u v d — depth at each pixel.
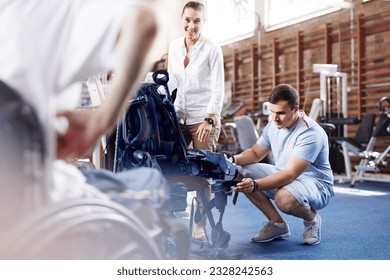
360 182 5.75
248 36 9.11
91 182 0.76
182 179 1.97
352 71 6.89
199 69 2.56
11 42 0.60
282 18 8.41
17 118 0.58
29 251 0.56
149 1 0.59
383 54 6.39
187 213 2.87
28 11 0.61
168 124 1.99
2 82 0.58
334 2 6.66
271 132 2.55
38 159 0.60
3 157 0.58
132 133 1.99
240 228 2.92
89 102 2.39
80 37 0.60
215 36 9.88
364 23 6.65
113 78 0.61
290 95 2.30
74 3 0.61
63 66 0.61
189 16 2.52
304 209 2.34
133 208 0.73
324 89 5.93
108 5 0.60
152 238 0.74
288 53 8.13
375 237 2.62
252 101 8.86
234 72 9.40
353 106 6.85
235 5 9.38
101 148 2.49
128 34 0.58
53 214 0.59
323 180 2.46
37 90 0.59
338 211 3.57
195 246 2.21
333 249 2.32
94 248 0.65
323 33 7.38
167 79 2.06
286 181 2.21
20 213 0.60
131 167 1.97
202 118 2.61
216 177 1.99
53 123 0.62
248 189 2.10
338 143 5.51
